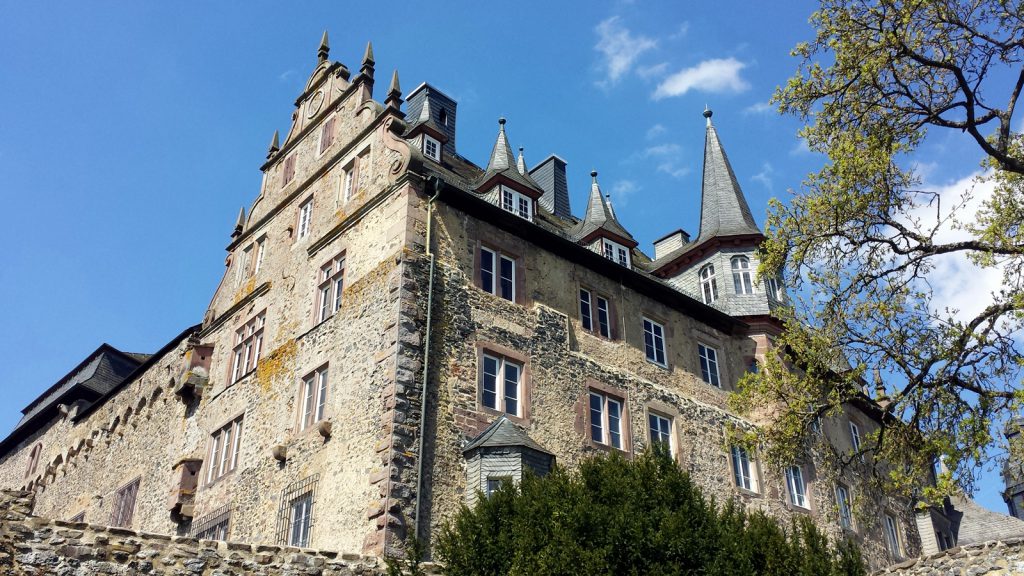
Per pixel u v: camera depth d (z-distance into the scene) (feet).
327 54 91.76
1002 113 53.36
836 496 83.51
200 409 82.17
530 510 45.21
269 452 68.49
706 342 83.76
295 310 74.54
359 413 60.54
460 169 89.04
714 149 104.01
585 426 68.23
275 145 91.71
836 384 59.00
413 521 54.70
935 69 54.85
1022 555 44.75
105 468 98.07
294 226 80.79
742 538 44.80
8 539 38.58
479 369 63.72
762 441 61.98
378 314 63.46
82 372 119.44
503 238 71.15
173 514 75.00
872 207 55.98
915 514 105.40
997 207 54.95
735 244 93.45
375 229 68.59
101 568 39.88
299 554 45.34
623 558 42.16
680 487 47.34
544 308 70.74
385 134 73.20
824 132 56.59
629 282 79.30
